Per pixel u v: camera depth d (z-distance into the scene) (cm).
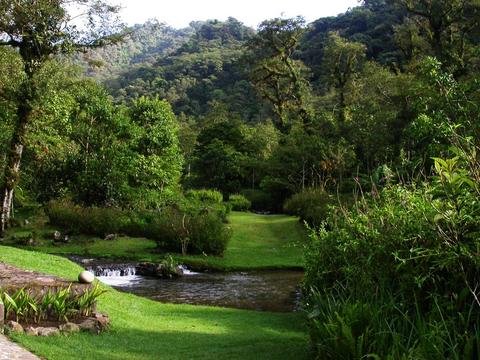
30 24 2228
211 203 3962
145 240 2598
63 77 2417
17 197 3198
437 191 519
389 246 578
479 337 404
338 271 802
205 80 11044
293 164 4066
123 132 3309
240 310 1303
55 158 3056
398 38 4088
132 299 1278
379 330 489
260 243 2714
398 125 2889
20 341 605
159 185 3400
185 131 6875
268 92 5541
